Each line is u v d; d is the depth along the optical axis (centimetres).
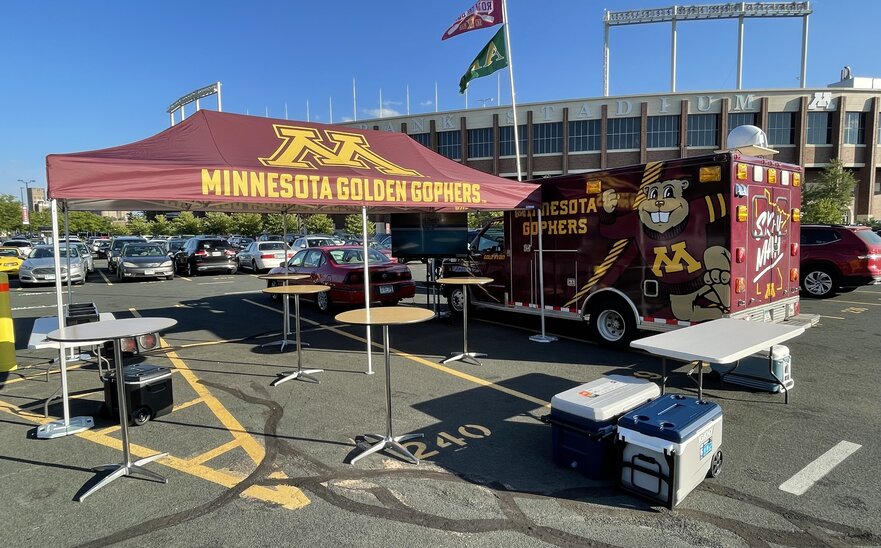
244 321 1012
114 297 1412
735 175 582
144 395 474
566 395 385
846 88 4394
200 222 5306
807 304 1104
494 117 4853
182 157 502
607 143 4594
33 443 436
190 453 412
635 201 667
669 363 658
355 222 4300
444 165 746
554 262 776
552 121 4691
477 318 1008
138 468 375
